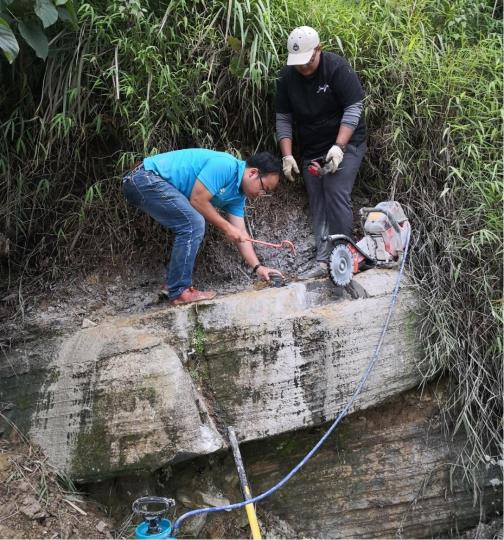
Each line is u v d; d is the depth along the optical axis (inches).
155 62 140.0
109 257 147.0
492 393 137.6
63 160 148.0
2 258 147.5
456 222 143.7
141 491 122.6
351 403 125.5
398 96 150.9
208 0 150.3
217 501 126.9
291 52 138.3
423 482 138.9
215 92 146.5
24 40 140.0
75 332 131.3
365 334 130.1
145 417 116.6
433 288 139.7
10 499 113.7
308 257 152.7
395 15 165.5
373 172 158.7
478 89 155.4
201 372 123.8
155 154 139.5
